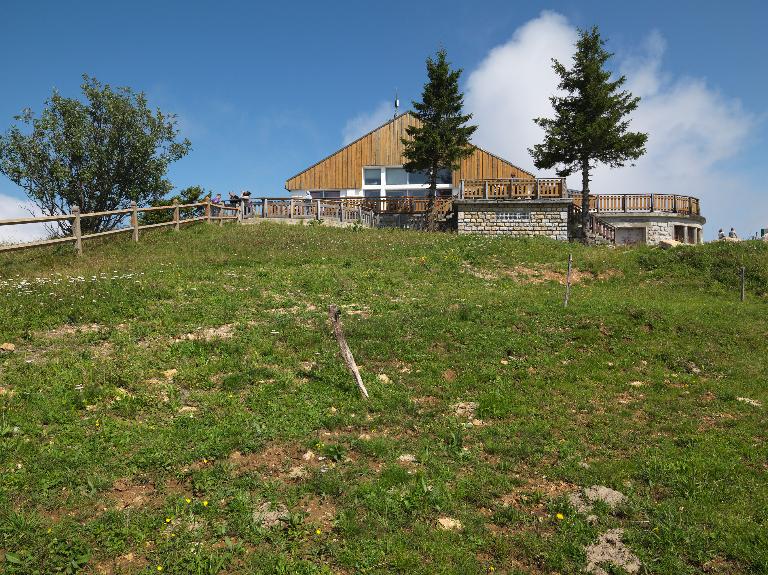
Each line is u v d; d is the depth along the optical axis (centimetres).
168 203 3378
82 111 3012
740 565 650
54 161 2944
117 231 2261
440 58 3756
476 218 3238
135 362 1090
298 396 1017
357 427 939
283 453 840
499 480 802
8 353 1107
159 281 1672
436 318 1479
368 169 4469
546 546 677
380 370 1169
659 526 705
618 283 2159
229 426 888
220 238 2445
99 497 713
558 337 1419
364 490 750
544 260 2389
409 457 854
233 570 613
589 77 3353
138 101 3147
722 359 1347
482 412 1005
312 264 2116
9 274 1725
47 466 752
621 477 819
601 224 3303
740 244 2450
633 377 1221
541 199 3183
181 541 645
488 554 667
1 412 877
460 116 3769
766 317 1688
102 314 1351
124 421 884
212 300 1525
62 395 939
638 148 3309
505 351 1318
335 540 662
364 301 1650
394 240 2627
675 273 2241
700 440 938
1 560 602
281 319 1414
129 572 602
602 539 691
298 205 3152
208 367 1096
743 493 781
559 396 1102
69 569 596
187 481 759
